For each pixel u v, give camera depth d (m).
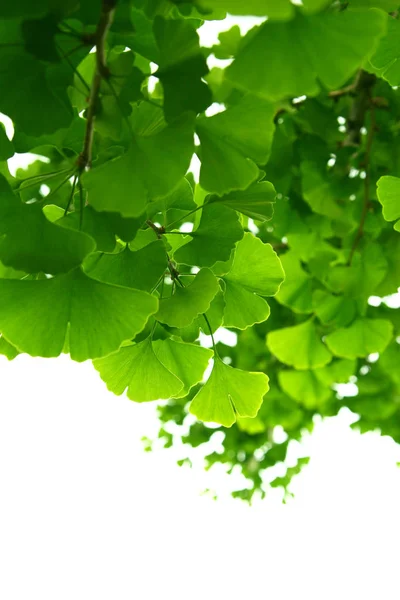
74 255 0.65
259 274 0.79
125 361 0.77
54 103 0.65
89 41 0.64
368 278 1.07
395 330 1.27
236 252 0.78
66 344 0.69
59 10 0.62
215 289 0.73
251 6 0.59
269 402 1.75
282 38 0.62
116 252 0.72
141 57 0.69
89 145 0.66
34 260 0.65
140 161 0.65
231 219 0.74
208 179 0.66
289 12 0.59
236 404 0.80
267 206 0.73
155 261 0.71
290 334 1.17
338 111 1.10
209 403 0.80
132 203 0.65
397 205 0.80
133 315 0.68
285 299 1.13
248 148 0.66
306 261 1.14
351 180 1.07
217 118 0.66
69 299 0.69
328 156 1.07
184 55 0.64
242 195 0.72
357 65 0.62
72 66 0.64
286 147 1.09
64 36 0.64
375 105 1.06
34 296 0.69
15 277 0.72
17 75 0.65
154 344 0.78
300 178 1.11
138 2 0.65
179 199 0.75
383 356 1.46
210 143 0.66
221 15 0.65
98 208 0.65
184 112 0.65
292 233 1.15
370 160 1.07
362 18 0.62
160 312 0.73
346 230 1.10
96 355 0.68
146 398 0.78
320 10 0.61
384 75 0.75
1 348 0.73
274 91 0.62
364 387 1.63
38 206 0.66
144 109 0.68
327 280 1.09
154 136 0.65
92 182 0.65
